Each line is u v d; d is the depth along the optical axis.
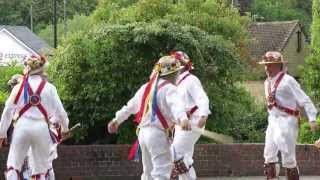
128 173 14.36
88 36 15.58
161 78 9.05
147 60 15.48
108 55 15.37
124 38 15.36
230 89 17.55
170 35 15.48
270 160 11.32
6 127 10.18
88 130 15.84
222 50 16.62
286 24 50.97
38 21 79.38
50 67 15.80
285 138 10.99
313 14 36.69
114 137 15.77
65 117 10.45
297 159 14.81
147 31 15.34
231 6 30.94
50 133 10.23
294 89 11.01
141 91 9.20
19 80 11.80
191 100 10.78
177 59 9.80
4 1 79.44
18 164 10.09
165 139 8.93
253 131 20.73
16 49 65.38
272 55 11.04
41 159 10.16
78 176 14.16
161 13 24.22
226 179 14.23
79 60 15.50
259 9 75.81
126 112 9.33
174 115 8.73
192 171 11.06
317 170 14.86
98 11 28.80
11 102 10.09
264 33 50.38
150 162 9.12
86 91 15.30
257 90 36.22
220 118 16.83
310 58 23.83
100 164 14.27
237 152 14.70
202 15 26.34
